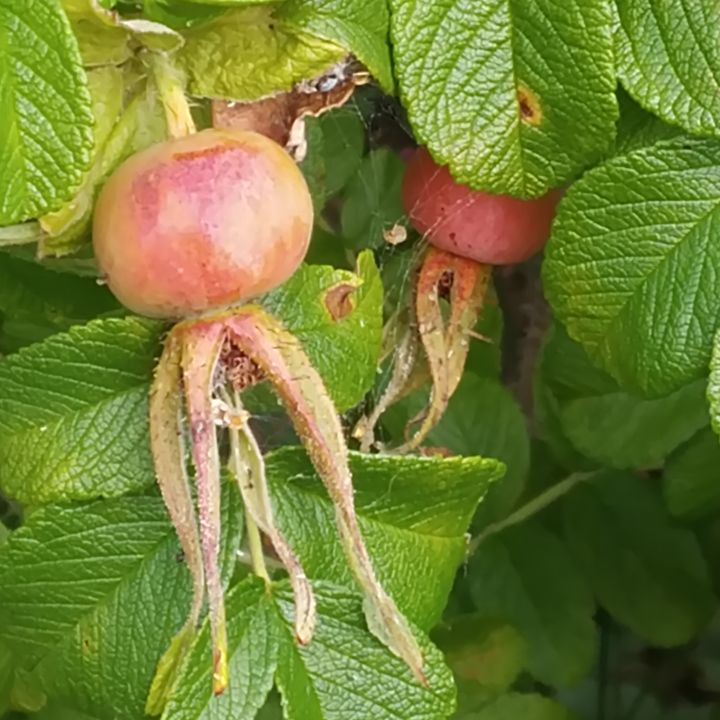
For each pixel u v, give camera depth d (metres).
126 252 0.12
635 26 0.13
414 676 0.13
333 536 0.14
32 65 0.11
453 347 0.16
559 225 0.14
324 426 0.12
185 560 0.13
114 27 0.12
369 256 0.14
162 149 0.12
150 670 0.14
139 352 0.13
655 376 0.14
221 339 0.12
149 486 0.13
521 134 0.13
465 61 0.13
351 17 0.12
